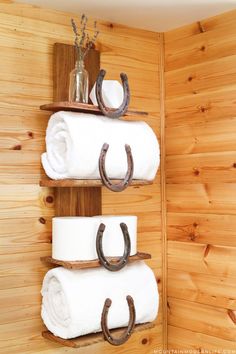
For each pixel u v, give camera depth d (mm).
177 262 1659
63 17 1508
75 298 1316
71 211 1491
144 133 1437
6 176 1391
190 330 1614
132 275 1430
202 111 1601
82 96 1406
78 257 1344
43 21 1470
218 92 1558
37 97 1451
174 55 1693
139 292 1429
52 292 1385
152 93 1698
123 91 1425
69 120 1319
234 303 1495
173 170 1680
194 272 1608
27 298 1420
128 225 1424
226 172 1527
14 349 1396
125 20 1599
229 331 1504
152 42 1706
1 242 1379
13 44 1414
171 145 1690
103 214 1569
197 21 1616
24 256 1416
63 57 1486
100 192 1549
